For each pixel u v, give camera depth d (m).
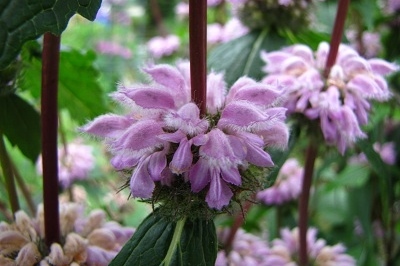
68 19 0.14
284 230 0.34
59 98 0.31
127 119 0.19
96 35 0.78
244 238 0.31
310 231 0.33
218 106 0.19
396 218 0.47
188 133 0.17
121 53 0.71
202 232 0.19
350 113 0.24
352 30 0.48
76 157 0.41
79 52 0.28
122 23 0.82
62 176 0.40
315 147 0.27
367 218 0.41
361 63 0.25
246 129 0.18
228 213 0.19
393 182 0.44
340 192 0.51
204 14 0.18
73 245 0.21
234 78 0.30
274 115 0.17
